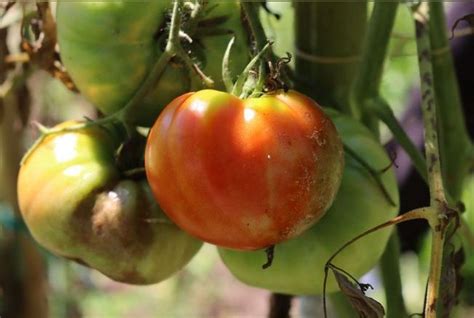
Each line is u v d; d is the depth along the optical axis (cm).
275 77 50
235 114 49
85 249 57
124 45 54
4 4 65
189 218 49
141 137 57
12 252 89
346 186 56
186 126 49
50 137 58
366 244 56
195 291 227
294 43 65
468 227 64
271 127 49
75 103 119
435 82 68
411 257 139
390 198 57
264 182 48
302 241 56
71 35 55
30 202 57
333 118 59
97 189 57
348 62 64
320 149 49
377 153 58
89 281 199
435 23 67
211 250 227
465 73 89
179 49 53
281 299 67
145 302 219
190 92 53
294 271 56
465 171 69
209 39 54
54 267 125
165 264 58
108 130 59
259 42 53
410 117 92
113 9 54
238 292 228
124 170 58
